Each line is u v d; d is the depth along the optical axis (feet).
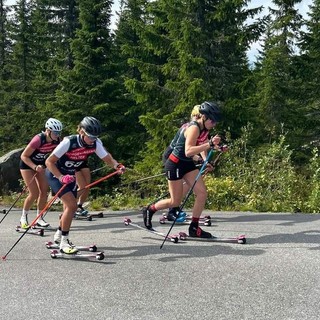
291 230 20.34
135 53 50.47
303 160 47.26
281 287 13.14
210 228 21.09
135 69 72.43
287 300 12.23
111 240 19.08
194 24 42.93
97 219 24.88
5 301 12.58
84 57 56.95
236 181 31.14
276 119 49.06
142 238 19.25
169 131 42.60
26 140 77.92
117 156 55.77
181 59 40.70
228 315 11.39
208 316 11.35
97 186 51.01
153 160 43.11
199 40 41.29
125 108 57.26
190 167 18.45
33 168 20.63
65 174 17.06
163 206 19.27
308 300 12.20
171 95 45.55
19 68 90.89
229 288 13.14
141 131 58.85
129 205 30.60
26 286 13.67
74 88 57.88
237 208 28.22
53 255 16.40
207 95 40.24
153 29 48.93
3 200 35.42
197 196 18.37
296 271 14.46
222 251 16.87
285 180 30.50
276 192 29.58
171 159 18.37
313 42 57.31
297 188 30.94
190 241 18.48
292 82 55.52
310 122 50.14
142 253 16.87
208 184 29.78
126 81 45.11
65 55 75.25
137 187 41.06
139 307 11.98
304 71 54.85
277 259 15.71
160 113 45.65
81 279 14.16
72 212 16.56
